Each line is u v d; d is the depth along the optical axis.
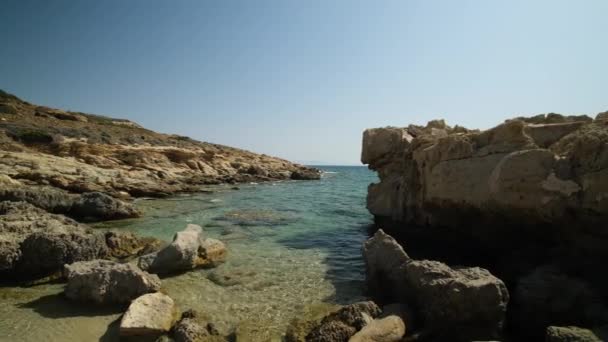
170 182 35.56
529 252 9.11
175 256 9.79
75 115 58.78
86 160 33.91
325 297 8.58
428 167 12.72
